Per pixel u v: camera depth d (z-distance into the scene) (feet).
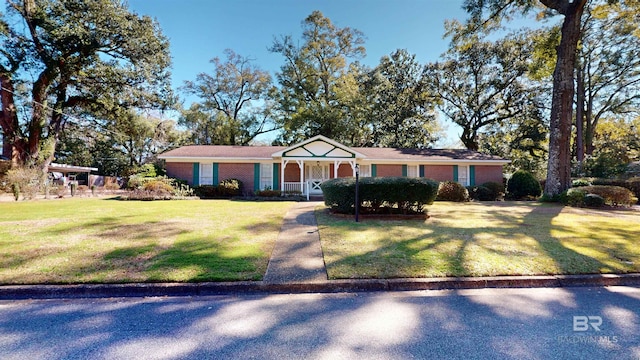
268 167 62.64
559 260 15.61
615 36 74.23
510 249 17.65
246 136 111.75
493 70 79.77
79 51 61.93
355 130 94.02
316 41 95.04
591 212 34.24
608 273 14.07
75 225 24.22
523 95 80.23
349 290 12.73
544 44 52.26
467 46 55.31
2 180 57.41
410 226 24.97
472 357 7.80
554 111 44.96
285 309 10.82
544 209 37.06
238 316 10.19
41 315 10.19
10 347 8.16
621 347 8.31
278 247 18.38
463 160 63.57
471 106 84.33
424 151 70.28
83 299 11.62
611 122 103.96
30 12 57.06
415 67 93.25
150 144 106.11
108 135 89.71
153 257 15.75
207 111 108.78
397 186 29.07
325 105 92.48
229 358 7.67
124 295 12.02
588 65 84.07
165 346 8.24
